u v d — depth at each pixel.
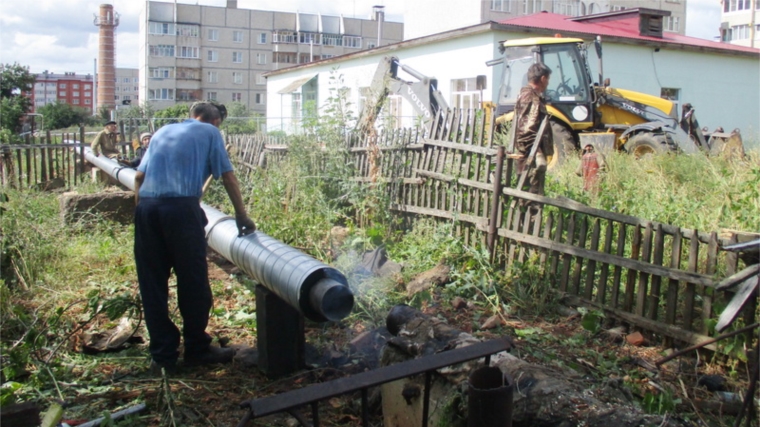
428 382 2.74
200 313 4.36
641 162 10.18
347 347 4.57
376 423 3.65
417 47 24.28
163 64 80.12
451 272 6.00
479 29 20.89
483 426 2.47
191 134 4.32
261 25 84.19
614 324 5.23
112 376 4.21
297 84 31.86
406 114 21.75
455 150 7.02
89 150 12.58
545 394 2.89
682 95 24.80
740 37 68.00
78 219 8.30
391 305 5.37
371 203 7.81
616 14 24.73
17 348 4.19
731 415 3.95
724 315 3.95
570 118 13.86
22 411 2.63
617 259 5.14
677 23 63.00
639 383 4.20
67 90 120.50
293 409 2.34
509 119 13.20
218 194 10.16
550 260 5.78
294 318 4.23
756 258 4.31
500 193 6.18
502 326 5.11
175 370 4.29
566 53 13.90
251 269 4.22
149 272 4.28
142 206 4.25
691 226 6.50
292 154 9.20
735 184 7.66
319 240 7.11
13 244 6.42
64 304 5.62
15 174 11.17
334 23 87.31
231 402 3.86
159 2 79.38
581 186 9.05
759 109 26.91
